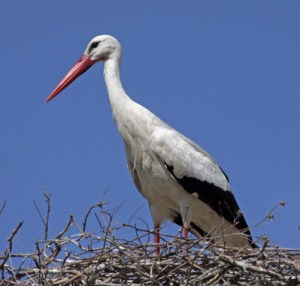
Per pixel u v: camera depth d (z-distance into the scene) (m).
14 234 12.23
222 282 12.37
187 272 12.27
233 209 15.57
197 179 15.16
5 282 12.15
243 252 12.69
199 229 15.88
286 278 11.98
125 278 12.27
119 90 15.49
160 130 15.07
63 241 12.55
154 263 12.16
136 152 15.20
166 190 15.19
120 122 15.28
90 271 12.23
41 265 12.37
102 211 12.53
